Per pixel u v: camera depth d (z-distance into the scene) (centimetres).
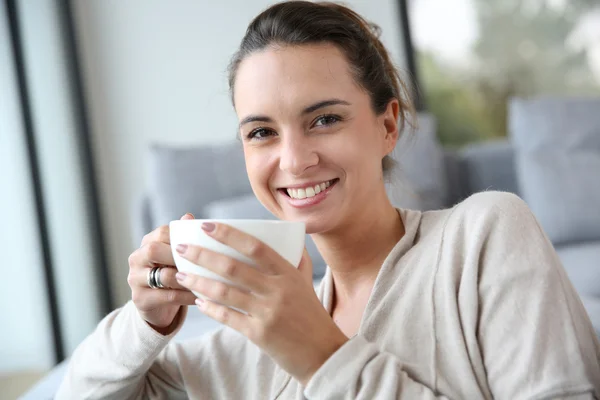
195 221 75
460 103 375
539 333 77
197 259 75
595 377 79
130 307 105
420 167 285
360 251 99
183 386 110
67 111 349
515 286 80
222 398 103
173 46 368
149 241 92
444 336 84
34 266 311
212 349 107
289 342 76
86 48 367
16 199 305
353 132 92
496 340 79
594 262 241
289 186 92
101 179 365
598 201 281
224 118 366
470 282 83
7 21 310
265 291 74
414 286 89
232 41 367
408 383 77
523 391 75
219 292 75
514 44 375
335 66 91
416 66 375
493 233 85
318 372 76
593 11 373
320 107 89
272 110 89
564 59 374
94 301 350
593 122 308
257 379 100
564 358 75
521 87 374
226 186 283
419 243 94
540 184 287
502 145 322
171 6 368
